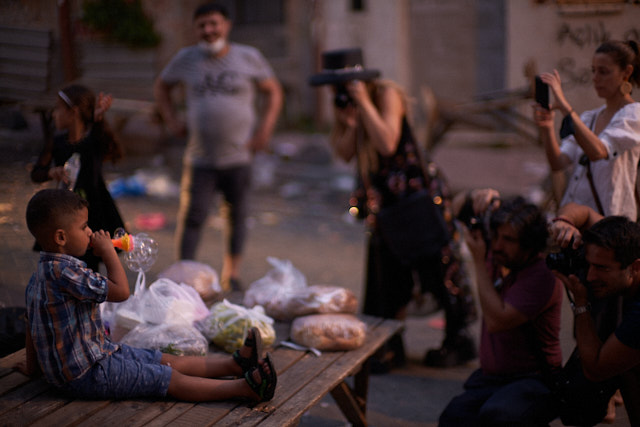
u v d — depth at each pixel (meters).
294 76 11.80
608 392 2.46
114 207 3.00
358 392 3.21
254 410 2.33
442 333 4.54
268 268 5.75
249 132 4.94
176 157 8.98
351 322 2.95
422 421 3.36
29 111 3.06
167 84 4.95
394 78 10.47
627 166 2.79
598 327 2.73
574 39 3.43
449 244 3.76
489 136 9.27
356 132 3.88
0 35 3.34
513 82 5.46
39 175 2.99
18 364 2.54
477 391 2.79
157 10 7.70
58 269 2.23
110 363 2.35
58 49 3.67
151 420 2.23
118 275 2.35
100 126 2.91
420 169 3.74
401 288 3.92
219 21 4.67
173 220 7.01
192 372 2.47
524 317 2.61
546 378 2.60
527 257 2.68
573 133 2.68
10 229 3.17
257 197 8.01
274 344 2.95
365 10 10.60
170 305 2.79
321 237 6.67
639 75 2.78
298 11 11.59
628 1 3.21
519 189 7.18
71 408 2.28
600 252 2.19
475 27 9.59
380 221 3.77
